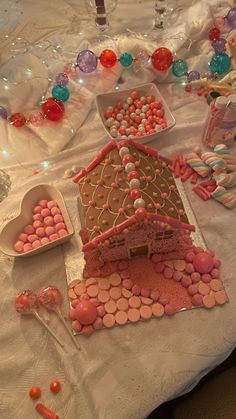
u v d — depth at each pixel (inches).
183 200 23.2
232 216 22.7
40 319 19.4
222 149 24.2
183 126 26.3
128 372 18.2
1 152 25.7
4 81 27.1
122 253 20.5
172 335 19.1
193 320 19.5
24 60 27.7
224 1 30.9
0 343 19.3
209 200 23.3
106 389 17.8
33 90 27.2
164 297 19.9
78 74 28.4
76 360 18.6
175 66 27.4
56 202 22.6
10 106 27.0
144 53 27.8
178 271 20.6
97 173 20.4
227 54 28.7
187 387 18.4
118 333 19.2
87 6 31.4
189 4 31.5
